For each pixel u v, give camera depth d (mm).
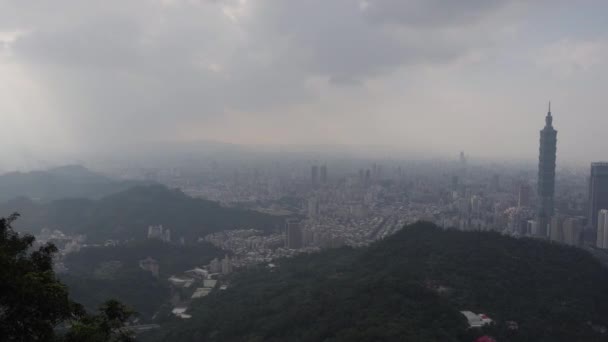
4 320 22797
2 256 23328
